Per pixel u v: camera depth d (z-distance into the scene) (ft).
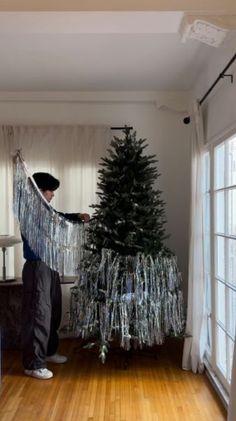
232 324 8.98
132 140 11.37
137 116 13.67
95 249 10.76
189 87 13.21
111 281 10.27
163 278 10.44
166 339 13.11
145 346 12.29
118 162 10.90
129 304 10.26
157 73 11.95
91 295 10.45
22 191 9.70
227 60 8.87
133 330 10.41
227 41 8.80
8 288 12.48
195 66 11.36
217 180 10.18
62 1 6.65
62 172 13.34
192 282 10.50
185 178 13.66
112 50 10.25
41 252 10.00
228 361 9.08
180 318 10.71
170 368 10.79
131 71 11.78
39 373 10.09
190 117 12.48
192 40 9.65
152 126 13.65
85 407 8.55
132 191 10.73
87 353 11.95
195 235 10.43
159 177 13.65
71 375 10.32
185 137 13.69
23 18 6.86
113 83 12.84
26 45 9.91
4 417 8.13
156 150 13.66
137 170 10.94
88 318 10.37
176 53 10.45
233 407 6.38
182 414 8.27
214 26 6.86
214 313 10.05
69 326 11.60
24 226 9.80
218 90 9.61
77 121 13.65
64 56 10.64
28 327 10.19
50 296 10.55
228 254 9.32
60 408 8.50
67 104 13.69
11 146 13.32
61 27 7.22
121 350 11.96
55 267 10.20
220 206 10.05
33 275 10.19
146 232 10.69
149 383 9.80
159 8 6.73
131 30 7.38
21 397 9.02
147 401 8.84
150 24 7.14
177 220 13.66
